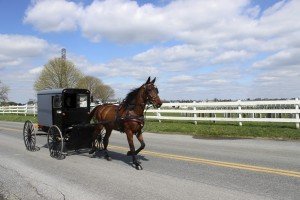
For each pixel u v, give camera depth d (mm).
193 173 8930
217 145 14000
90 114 12375
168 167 9789
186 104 23047
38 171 9812
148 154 12141
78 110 12812
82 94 13141
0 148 14734
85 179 8680
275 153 11617
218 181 8031
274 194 6902
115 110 10969
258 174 8578
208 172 8984
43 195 7367
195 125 21328
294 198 6641
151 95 9867
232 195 6906
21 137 19188
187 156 11453
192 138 16797
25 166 10602
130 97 10250
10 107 47406
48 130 13250
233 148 13031
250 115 23828
